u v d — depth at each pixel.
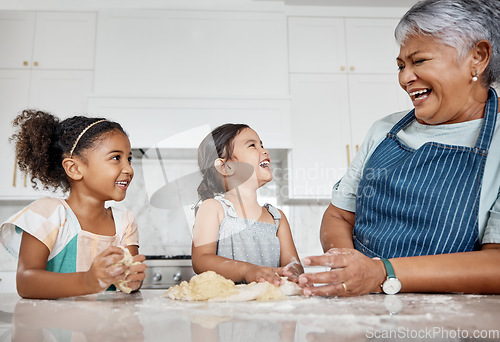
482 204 0.68
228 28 2.68
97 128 0.88
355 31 2.79
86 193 0.87
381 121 0.96
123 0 2.66
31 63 2.59
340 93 2.71
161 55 2.61
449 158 0.73
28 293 0.60
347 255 0.58
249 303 0.49
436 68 0.71
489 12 0.68
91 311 0.42
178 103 2.49
